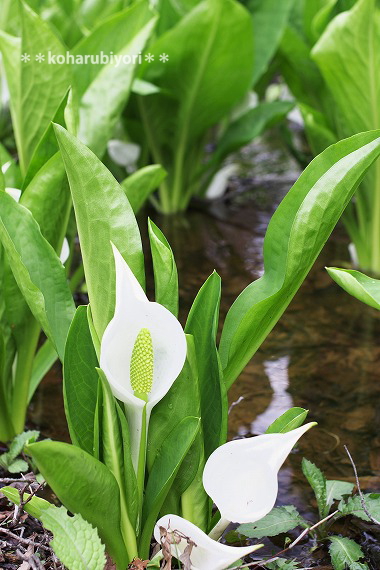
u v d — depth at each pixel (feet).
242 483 3.31
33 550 3.60
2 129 8.88
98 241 3.48
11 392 4.44
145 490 3.52
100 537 3.43
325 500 3.93
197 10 6.59
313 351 5.40
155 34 7.70
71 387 3.47
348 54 5.66
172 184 8.00
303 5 7.45
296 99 7.71
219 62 6.97
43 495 4.15
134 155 7.77
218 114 7.55
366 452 4.51
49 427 4.65
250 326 3.60
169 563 3.30
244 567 3.59
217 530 3.54
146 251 7.13
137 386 3.29
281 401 4.88
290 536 3.97
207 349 3.55
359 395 4.93
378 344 5.50
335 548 3.75
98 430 3.39
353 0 6.33
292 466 4.42
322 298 6.23
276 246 3.67
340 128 6.48
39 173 4.03
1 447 4.40
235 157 10.01
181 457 3.36
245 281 6.47
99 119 4.91
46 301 3.68
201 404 3.59
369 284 3.51
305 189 3.61
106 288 3.50
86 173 3.45
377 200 6.41
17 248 3.71
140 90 6.45
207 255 7.02
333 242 7.43
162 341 3.35
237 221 7.86
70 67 4.57
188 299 6.09
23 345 4.29
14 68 4.60
